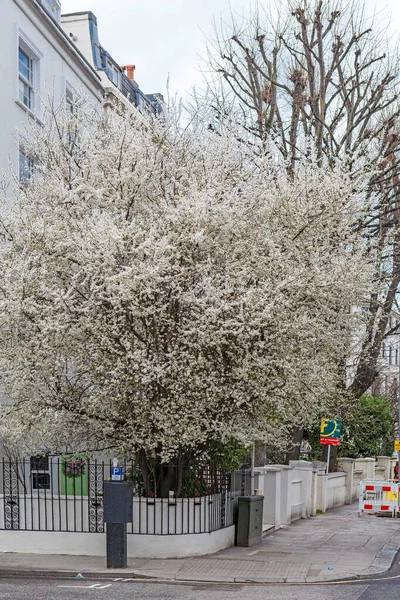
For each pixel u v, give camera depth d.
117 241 12.02
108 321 12.56
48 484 16.44
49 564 11.95
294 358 12.80
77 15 27.94
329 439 24.56
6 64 17.78
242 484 14.89
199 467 13.68
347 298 13.66
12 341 12.84
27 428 12.98
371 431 32.28
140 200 13.62
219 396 12.50
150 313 12.09
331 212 13.71
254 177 13.83
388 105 23.19
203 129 14.43
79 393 13.05
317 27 21.94
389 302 21.28
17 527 13.24
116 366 12.27
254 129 19.25
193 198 12.54
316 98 21.98
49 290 11.95
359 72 21.94
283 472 18.66
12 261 12.54
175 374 12.23
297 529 17.70
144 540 12.75
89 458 14.02
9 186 17.12
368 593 10.28
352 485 27.62
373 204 18.06
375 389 38.38
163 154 13.90
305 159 14.59
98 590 10.12
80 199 13.21
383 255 19.28
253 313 11.88
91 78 23.09
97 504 12.98
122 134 13.59
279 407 12.96
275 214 13.53
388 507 21.30
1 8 17.58
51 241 12.60
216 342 11.99
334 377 15.34
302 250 13.29
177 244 12.52
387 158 21.55
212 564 12.27
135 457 13.55
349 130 21.88
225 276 12.29
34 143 14.83
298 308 12.89
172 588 10.46
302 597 9.91
